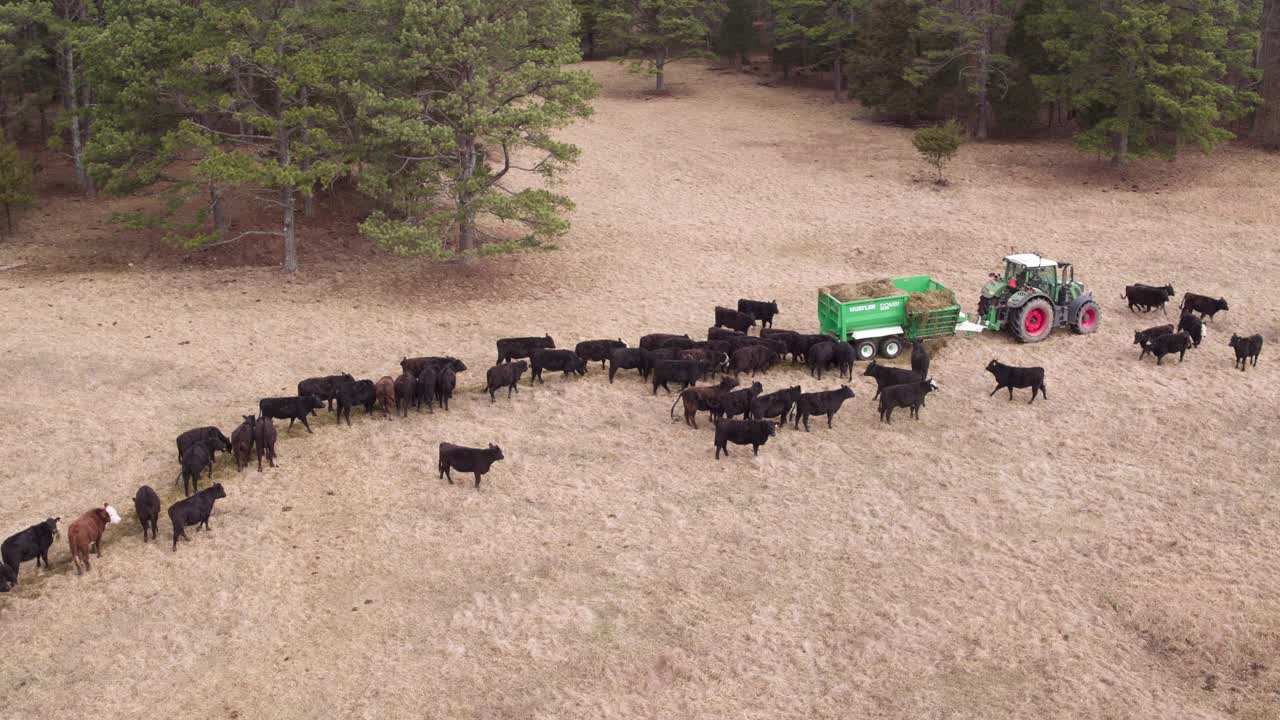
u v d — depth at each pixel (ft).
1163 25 147.02
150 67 119.65
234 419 84.17
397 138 111.34
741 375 92.89
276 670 54.19
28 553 62.03
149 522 68.69
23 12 137.49
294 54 120.37
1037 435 80.33
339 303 112.68
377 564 63.72
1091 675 53.52
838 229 140.67
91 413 85.20
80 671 54.24
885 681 53.31
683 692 52.49
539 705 51.44
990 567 63.05
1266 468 74.38
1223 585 60.59
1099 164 165.68
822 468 75.66
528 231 140.56
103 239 133.39
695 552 64.85
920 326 96.48
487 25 112.37
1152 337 93.71
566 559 64.03
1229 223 137.08
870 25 203.41
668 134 192.44
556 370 91.25
